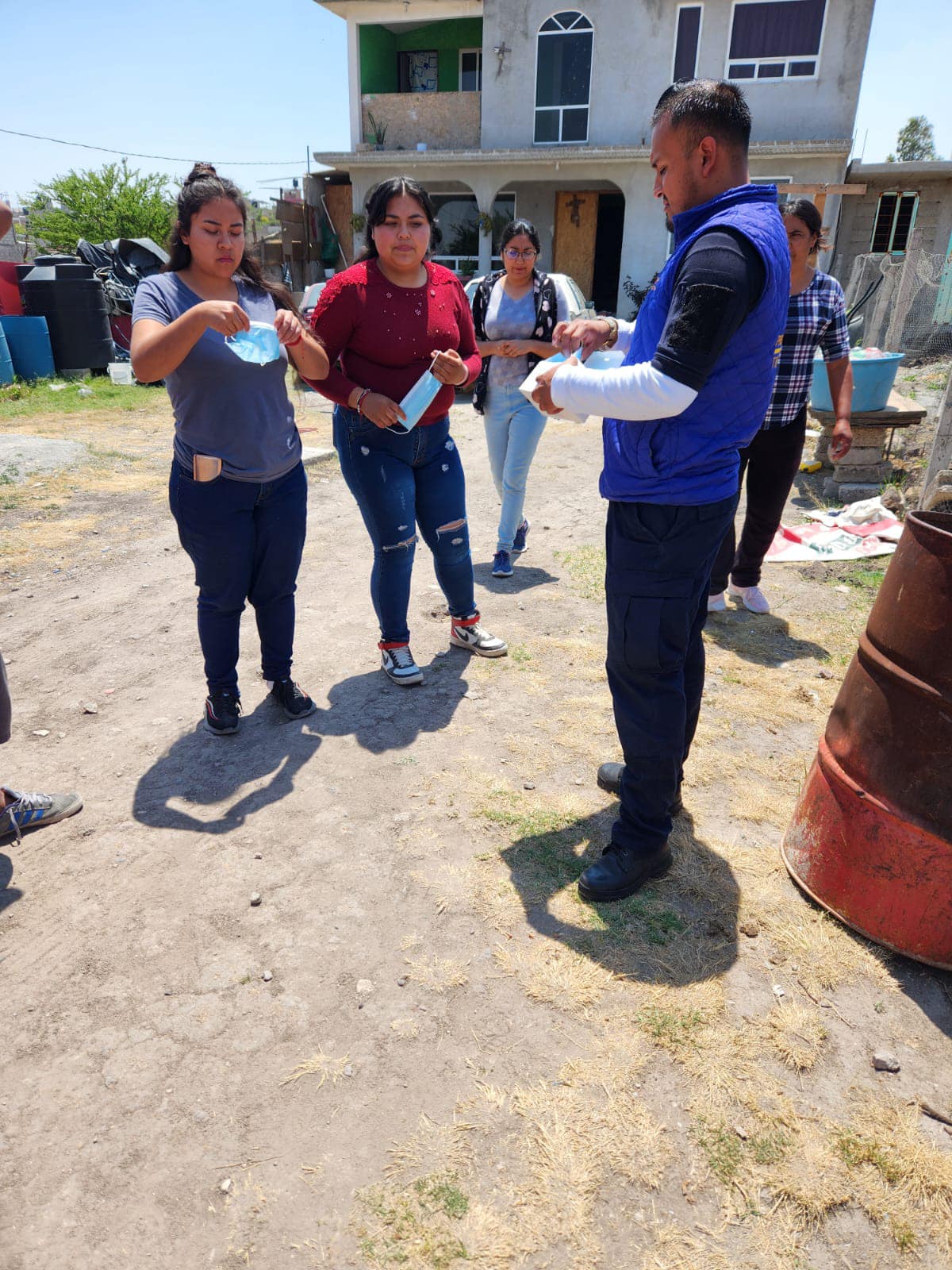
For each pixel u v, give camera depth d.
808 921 2.26
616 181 16.27
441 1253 1.47
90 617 4.27
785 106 15.27
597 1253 1.48
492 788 2.82
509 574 4.86
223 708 3.13
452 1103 1.75
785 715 3.36
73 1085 1.77
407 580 3.44
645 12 15.31
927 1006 2.02
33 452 7.61
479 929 2.22
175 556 5.22
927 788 2.01
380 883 2.38
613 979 2.06
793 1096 1.78
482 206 17.00
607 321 2.34
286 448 2.82
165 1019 1.93
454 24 19.05
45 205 27.47
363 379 3.11
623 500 2.03
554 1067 1.83
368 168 17.28
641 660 2.11
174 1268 1.45
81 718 3.28
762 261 1.74
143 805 2.73
